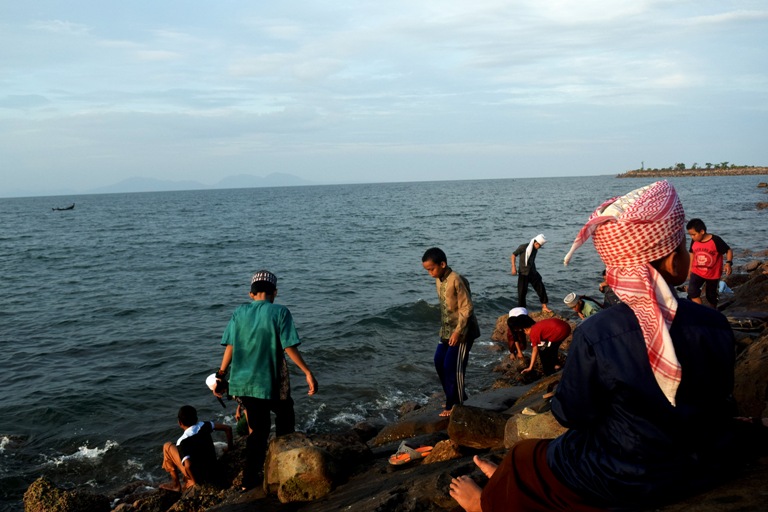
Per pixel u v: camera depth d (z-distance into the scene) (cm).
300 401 1086
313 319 1728
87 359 1417
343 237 4375
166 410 1094
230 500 592
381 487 479
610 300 773
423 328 1600
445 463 489
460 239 3878
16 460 916
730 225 3775
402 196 13150
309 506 509
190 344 1527
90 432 1009
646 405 206
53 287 2478
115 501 781
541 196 10531
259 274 624
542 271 2361
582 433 230
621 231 213
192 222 6794
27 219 8269
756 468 225
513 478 245
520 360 1116
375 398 1097
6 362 1404
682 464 211
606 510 219
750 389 366
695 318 211
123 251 3847
